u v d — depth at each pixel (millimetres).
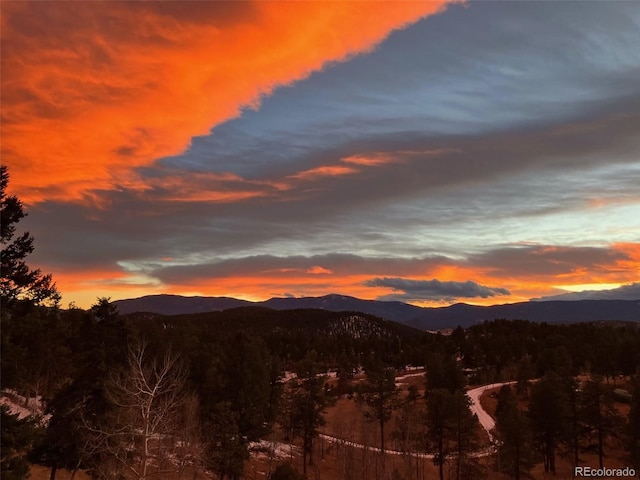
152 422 25016
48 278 22172
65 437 26891
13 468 20359
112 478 24438
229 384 49219
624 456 55250
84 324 29734
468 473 56062
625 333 138250
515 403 68188
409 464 56719
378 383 74875
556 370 100312
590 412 61031
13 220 21297
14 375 21688
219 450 39656
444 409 56500
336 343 164000
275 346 141125
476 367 137125
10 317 21062
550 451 62875
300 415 63656
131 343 28938
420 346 160125
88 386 27422
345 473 57719
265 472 56000
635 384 57656
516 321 182750
